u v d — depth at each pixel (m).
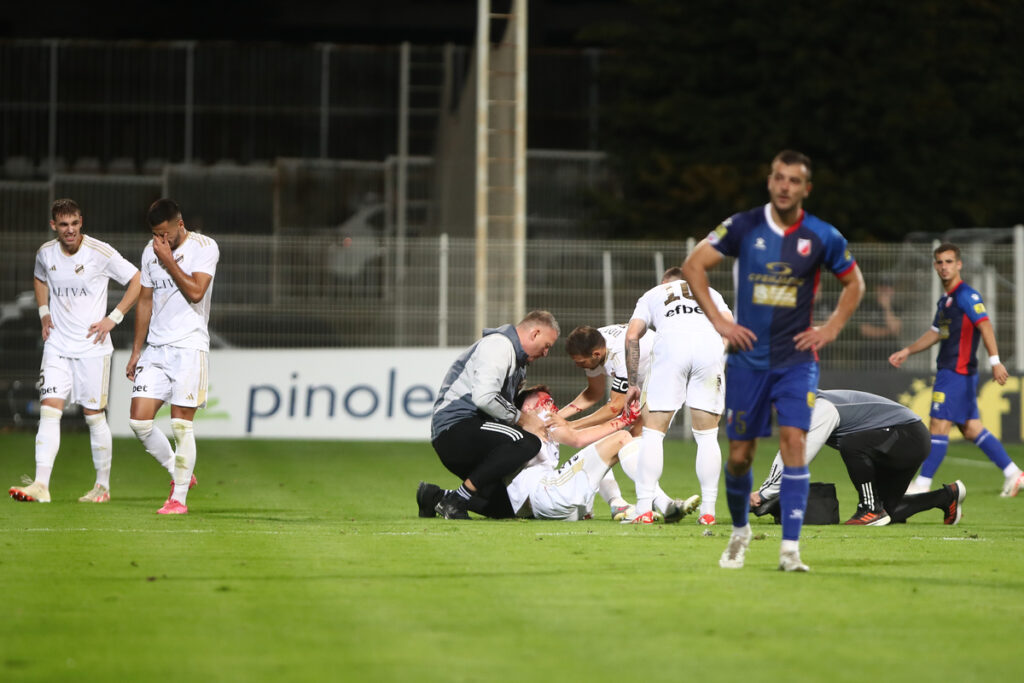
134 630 17.33
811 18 113.88
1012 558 24.88
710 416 30.73
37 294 35.59
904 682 14.77
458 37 161.12
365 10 156.88
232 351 66.19
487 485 31.81
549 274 67.12
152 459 54.62
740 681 14.77
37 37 150.25
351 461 55.03
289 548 25.39
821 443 31.69
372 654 15.98
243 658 15.74
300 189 112.19
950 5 117.25
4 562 23.23
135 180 109.50
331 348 66.38
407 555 24.42
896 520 32.78
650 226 112.44
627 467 31.69
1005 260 67.38
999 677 15.02
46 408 35.12
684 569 22.69
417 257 67.19
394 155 118.12
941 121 112.25
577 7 152.75
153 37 153.75
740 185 111.50
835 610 18.91
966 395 39.84
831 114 112.94
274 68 117.69
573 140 120.19
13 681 14.64
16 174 114.69
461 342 67.12
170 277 32.50
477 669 15.24
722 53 117.19
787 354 21.70
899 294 67.50
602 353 33.31
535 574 22.11
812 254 21.36
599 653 16.09
